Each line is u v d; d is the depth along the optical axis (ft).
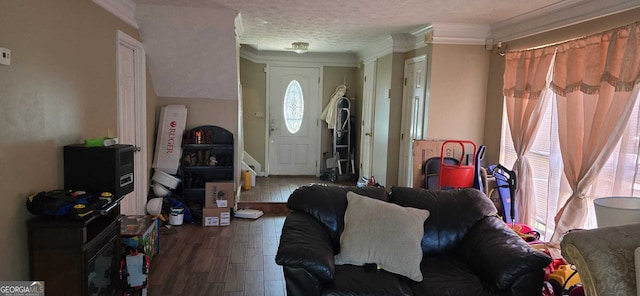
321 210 8.65
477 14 12.46
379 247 7.66
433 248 8.54
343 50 21.34
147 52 13.78
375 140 19.56
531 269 6.91
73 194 7.45
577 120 10.46
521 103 12.63
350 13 12.71
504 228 8.25
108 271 8.21
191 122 15.72
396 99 17.34
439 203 8.91
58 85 7.94
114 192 8.23
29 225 6.84
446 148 14.55
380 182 18.72
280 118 23.38
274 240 13.19
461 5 11.44
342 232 8.32
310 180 22.45
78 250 6.95
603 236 6.01
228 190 14.78
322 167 23.95
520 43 13.08
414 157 14.30
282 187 20.17
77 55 8.75
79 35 8.84
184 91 15.44
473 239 8.29
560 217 10.56
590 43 9.93
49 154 7.64
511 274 6.90
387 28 15.03
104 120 10.33
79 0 8.82
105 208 7.71
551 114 11.74
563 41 11.21
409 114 16.61
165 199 14.84
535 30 12.23
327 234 8.41
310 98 23.44
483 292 7.04
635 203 7.84
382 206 8.27
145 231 10.22
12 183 6.55
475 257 7.87
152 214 14.03
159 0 11.89
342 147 22.80
